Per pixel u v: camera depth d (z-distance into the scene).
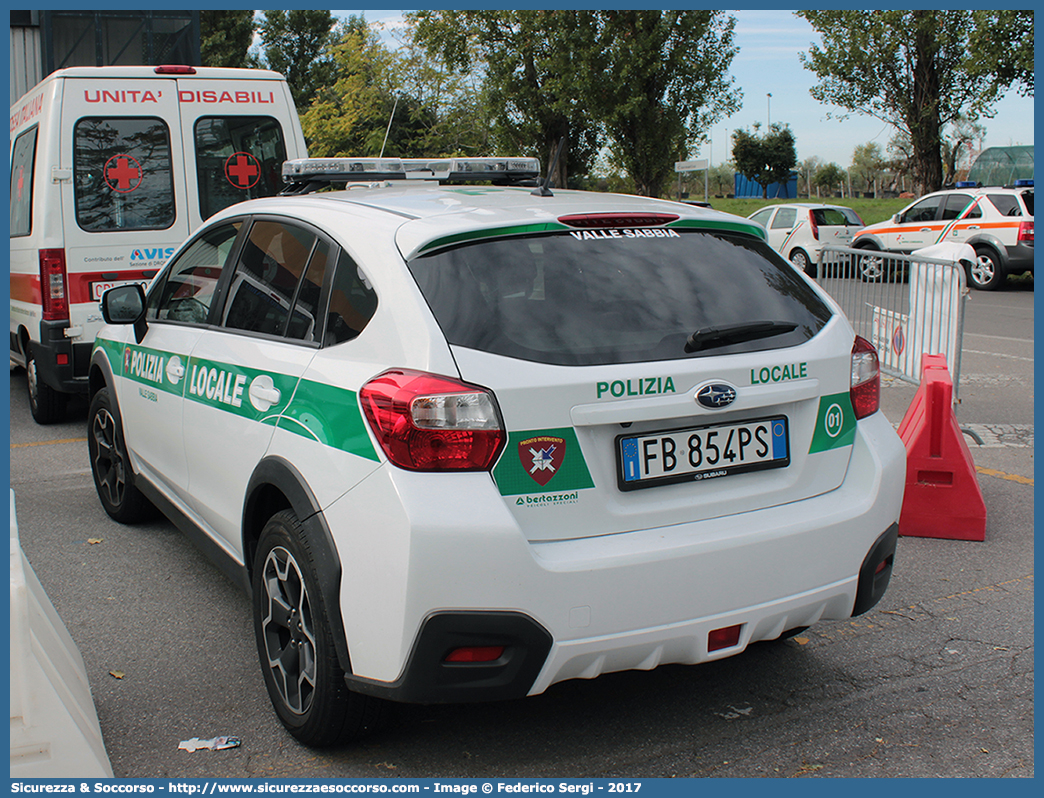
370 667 2.50
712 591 2.57
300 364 2.91
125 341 4.67
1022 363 9.95
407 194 3.33
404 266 2.64
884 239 20.30
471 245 2.67
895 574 4.34
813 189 96.62
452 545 2.34
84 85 7.03
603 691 3.23
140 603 4.05
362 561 2.48
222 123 7.46
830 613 2.85
